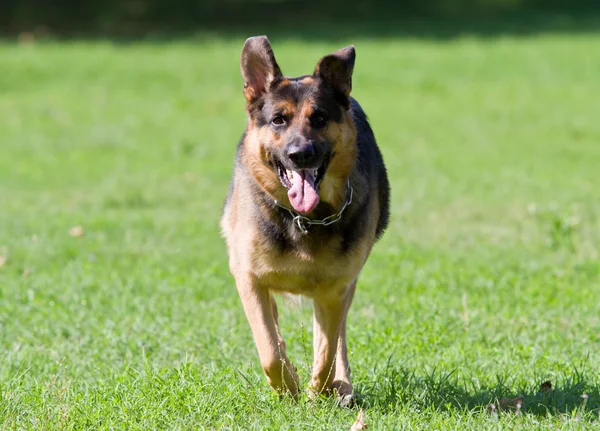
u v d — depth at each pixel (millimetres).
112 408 7031
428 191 17984
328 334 7426
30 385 7594
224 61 37438
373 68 35875
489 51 40156
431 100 30406
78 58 37250
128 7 51906
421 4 58312
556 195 17344
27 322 9766
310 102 7312
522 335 9242
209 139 24625
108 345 8914
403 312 10055
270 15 54438
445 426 6715
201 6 53031
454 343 8977
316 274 7246
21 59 36375
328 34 46938
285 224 7152
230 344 8867
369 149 8219
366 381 7828
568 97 30547
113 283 11289
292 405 7184
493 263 12375
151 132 25562
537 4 61562
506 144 23656
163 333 9258
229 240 7949
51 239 13828
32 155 22266
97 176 19984
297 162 7051
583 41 43562
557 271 11836
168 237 14102
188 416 6953
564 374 7883
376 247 13430
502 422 6750
